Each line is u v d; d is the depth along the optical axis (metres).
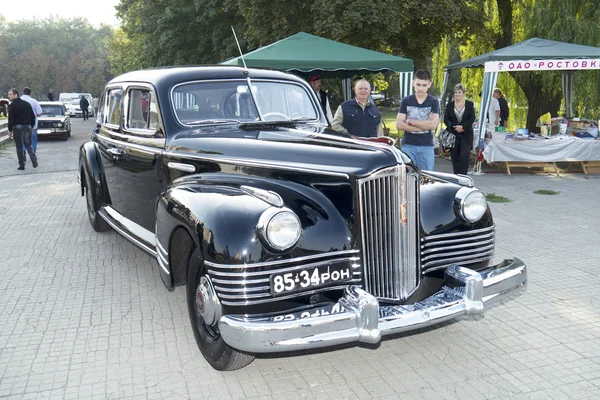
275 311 3.29
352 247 3.49
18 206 8.98
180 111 4.80
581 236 6.84
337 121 6.85
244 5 16.11
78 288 5.28
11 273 5.71
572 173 11.95
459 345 4.04
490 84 11.56
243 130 4.61
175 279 4.04
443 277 3.85
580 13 15.15
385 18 14.42
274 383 3.57
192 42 24.66
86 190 7.28
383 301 3.58
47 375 3.67
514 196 9.45
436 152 15.00
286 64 9.88
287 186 3.69
